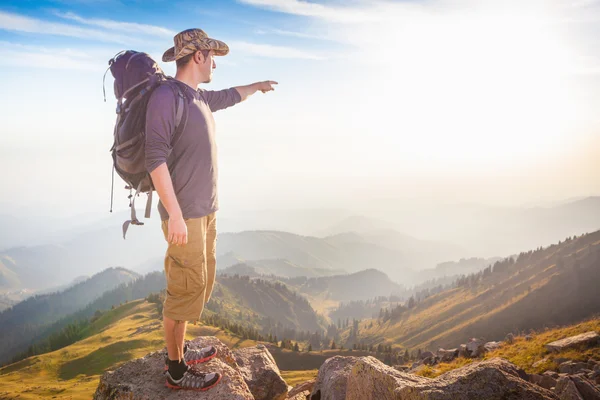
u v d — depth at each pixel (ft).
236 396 13.20
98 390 14.65
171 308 12.84
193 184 12.23
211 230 13.83
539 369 68.64
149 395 13.39
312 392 23.79
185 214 12.23
